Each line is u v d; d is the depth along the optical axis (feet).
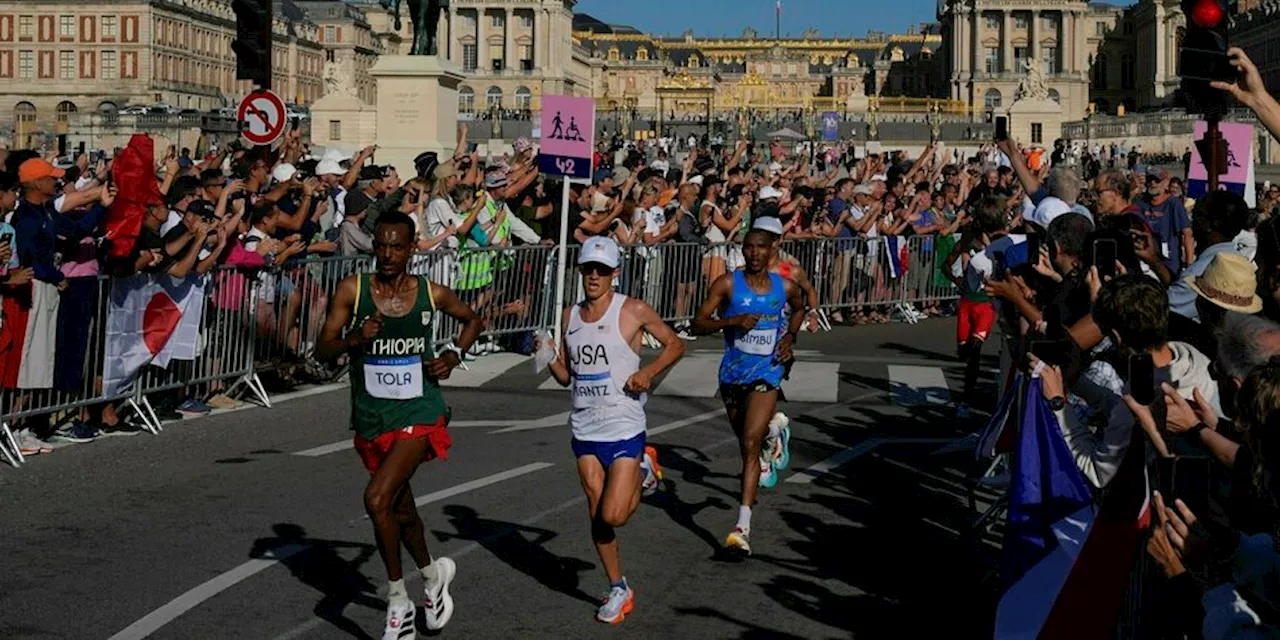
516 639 27.17
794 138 311.47
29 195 41.78
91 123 322.55
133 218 44.47
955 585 31.17
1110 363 27.32
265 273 53.21
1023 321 34.86
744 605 29.53
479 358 65.41
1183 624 20.03
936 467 43.78
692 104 464.24
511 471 41.81
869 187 92.27
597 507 28.37
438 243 61.87
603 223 67.31
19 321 41.96
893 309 88.48
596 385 28.86
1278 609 17.56
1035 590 24.38
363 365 27.37
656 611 29.04
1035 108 245.24
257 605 28.89
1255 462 17.94
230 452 44.09
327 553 32.78
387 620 26.37
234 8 61.62
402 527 27.04
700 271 75.10
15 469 41.37
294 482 39.93
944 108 385.50
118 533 34.24
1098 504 24.35
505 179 69.36
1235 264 26.40
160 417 49.49
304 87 471.62
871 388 59.11
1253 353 22.33
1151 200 58.85
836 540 34.96
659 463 43.88
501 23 485.97
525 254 66.85
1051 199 36.81
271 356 54.39
